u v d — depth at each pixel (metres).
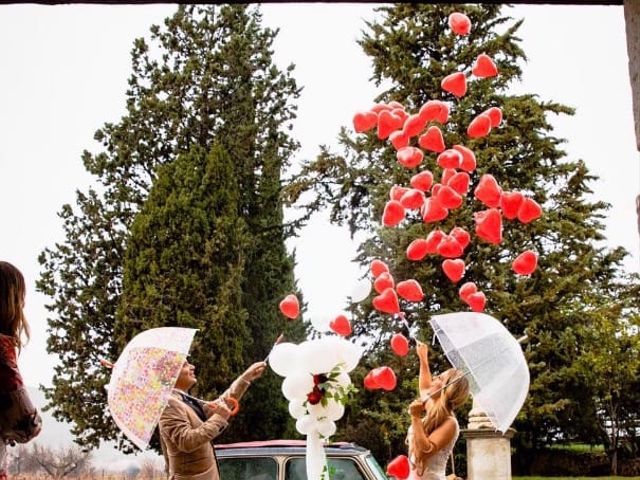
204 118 22.67
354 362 5.14
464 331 5.88
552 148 19.69
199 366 19.41
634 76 2.73
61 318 21.31
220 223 20.45
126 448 20.31
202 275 20.22
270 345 22.64
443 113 5.45
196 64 22.77
